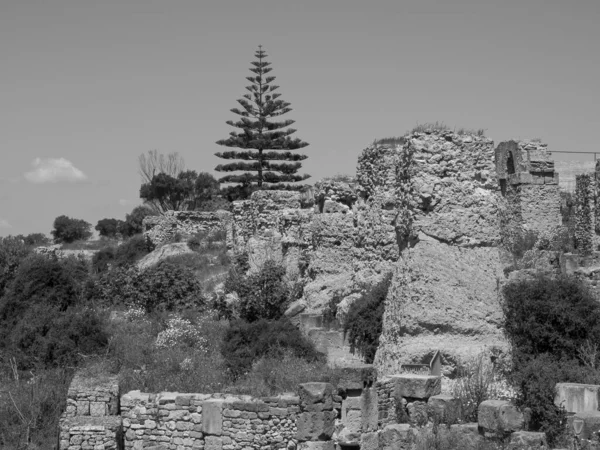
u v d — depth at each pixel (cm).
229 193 7981
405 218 2591
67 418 2450
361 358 2820
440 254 2497
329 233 3488
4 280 4459
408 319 2455
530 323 2477
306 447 2083
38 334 3250
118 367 2900
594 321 2502
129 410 2470
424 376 2228
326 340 2948
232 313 3691
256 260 4284
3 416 2728
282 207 4553
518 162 3994
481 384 2152
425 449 1903
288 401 2316
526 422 1948
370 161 3206
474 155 2570
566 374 2223
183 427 2411
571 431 1875
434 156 2545
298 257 3897
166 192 8919
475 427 1895
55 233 9369
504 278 2662
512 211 3934
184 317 3681
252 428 2334
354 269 3241
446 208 2527
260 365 2712
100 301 3978
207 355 3003
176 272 4062
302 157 8062
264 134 8025
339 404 2159
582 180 3950
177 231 6328
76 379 2506
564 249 3734
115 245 7356
